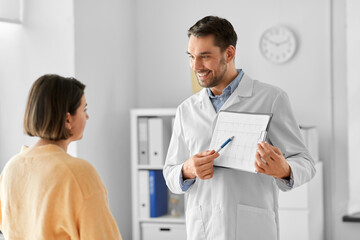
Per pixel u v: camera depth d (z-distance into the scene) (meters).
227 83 1.84
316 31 3.70
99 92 3.53
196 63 1.74
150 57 4.07
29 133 1.32
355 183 3.61
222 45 1.73
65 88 1.30
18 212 1.31
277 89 1.82
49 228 1.25
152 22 4.06
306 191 3.18
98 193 1.27
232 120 1.73
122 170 3.83
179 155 1.93
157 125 3.58
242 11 3.84
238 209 1.76
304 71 3.73
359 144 3.59
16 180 1.31
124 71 3.89
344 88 3.65
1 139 3.44
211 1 3.91
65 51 3.27
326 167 3.68
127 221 3.89
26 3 3.37
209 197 1.81
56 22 3.29
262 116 1.66
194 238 1.85
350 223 3.64
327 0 3.66
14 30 3.39
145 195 3.61
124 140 3.87
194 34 1.74
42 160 1.29
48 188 1.25
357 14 3.59
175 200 3.67
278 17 3.77
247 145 1.66
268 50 3.77
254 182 1.78
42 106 1.28
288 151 1.76
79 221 1.25
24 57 3.37
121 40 3.85
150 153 3.61
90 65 3.42
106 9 3.62
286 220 3.23
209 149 1.74
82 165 1.28
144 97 4.09
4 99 3.43
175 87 4.03
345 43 3.64
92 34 3.45
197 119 1.87
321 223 3.58
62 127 1.29
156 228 3.61
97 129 3.50
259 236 1.77
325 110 3.69
